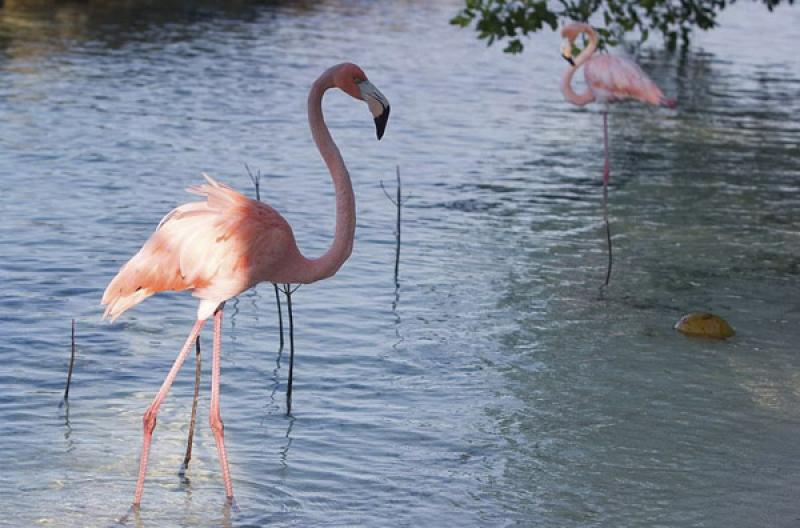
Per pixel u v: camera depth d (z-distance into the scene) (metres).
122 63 32.28
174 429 10.24
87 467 9.39
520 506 9.06
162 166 20.67
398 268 15.47
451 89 31.31
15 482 9.05
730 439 10.49
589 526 8.77
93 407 10.59
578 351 12.63
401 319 13.44
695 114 29.52
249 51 35.88
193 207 8.76
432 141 24.53
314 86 8.92
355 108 27.77
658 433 10.58
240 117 25.83
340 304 13.88
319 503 8.97
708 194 20.70
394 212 18.52
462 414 10.84
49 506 8.69
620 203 19.78
